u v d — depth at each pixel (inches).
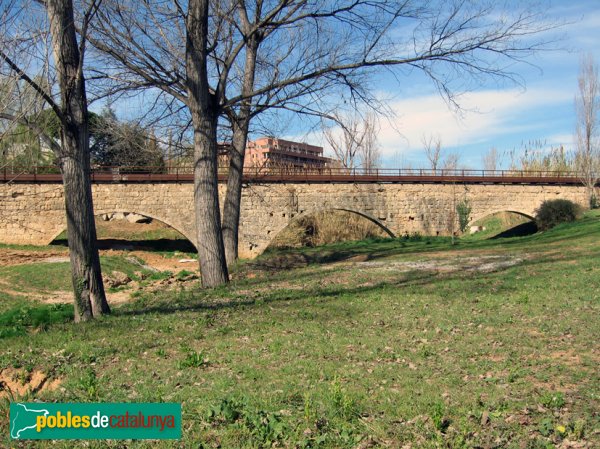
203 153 572.1
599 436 188.4
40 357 312.8
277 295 504.4
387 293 496.4
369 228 1562.5
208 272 587.2
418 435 195.3
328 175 1414.9
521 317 377.4
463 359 283.3
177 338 345.4
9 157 506.3
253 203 1362.0
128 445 200.5
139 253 1344.7
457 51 527.8
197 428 206.2
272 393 237.1
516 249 921.5
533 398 222.8
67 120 409.7
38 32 397.7
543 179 1587.1
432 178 1501.0
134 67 514.6
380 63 546.9
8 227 1245.7
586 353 285.9
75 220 421.4
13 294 772.6
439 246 1134.4
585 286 483.5
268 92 599.5
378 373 261.7
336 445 190.2
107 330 370.0
